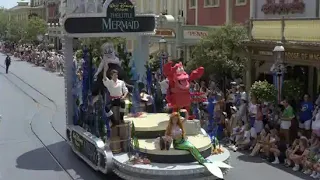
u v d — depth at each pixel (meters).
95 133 13.76
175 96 13.05
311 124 13.60
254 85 14.98
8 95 29.17
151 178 11.22
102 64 14.27
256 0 23.36
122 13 15.05
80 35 14.65
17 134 18.31
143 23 15.43
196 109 16.28
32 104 25.64
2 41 91.50
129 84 15.39
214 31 20.81
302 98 15.63
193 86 18.89
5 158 14.93
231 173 12.75
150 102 15.14
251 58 18.58
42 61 49.88
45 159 14.76
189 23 30.80
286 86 15.33
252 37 18.45
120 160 11.79
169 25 24.91
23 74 41.28
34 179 12.84
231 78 20.31
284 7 21.17
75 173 13.23
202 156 11.59
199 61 20.39
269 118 14.63
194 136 12.79
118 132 12.48
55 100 26.44
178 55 29.73
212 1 27.78
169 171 11.01
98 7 15.36
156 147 11.69
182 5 31.75
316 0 19.34
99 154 12.53
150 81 15.65
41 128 19.36
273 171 12.88
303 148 12.85
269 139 13.84
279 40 16.94
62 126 19.62
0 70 45.19
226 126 15.97
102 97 13.59
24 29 69.44
